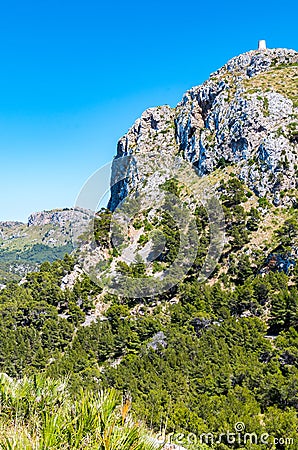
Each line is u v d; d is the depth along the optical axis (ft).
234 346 165.89
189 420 102.42
